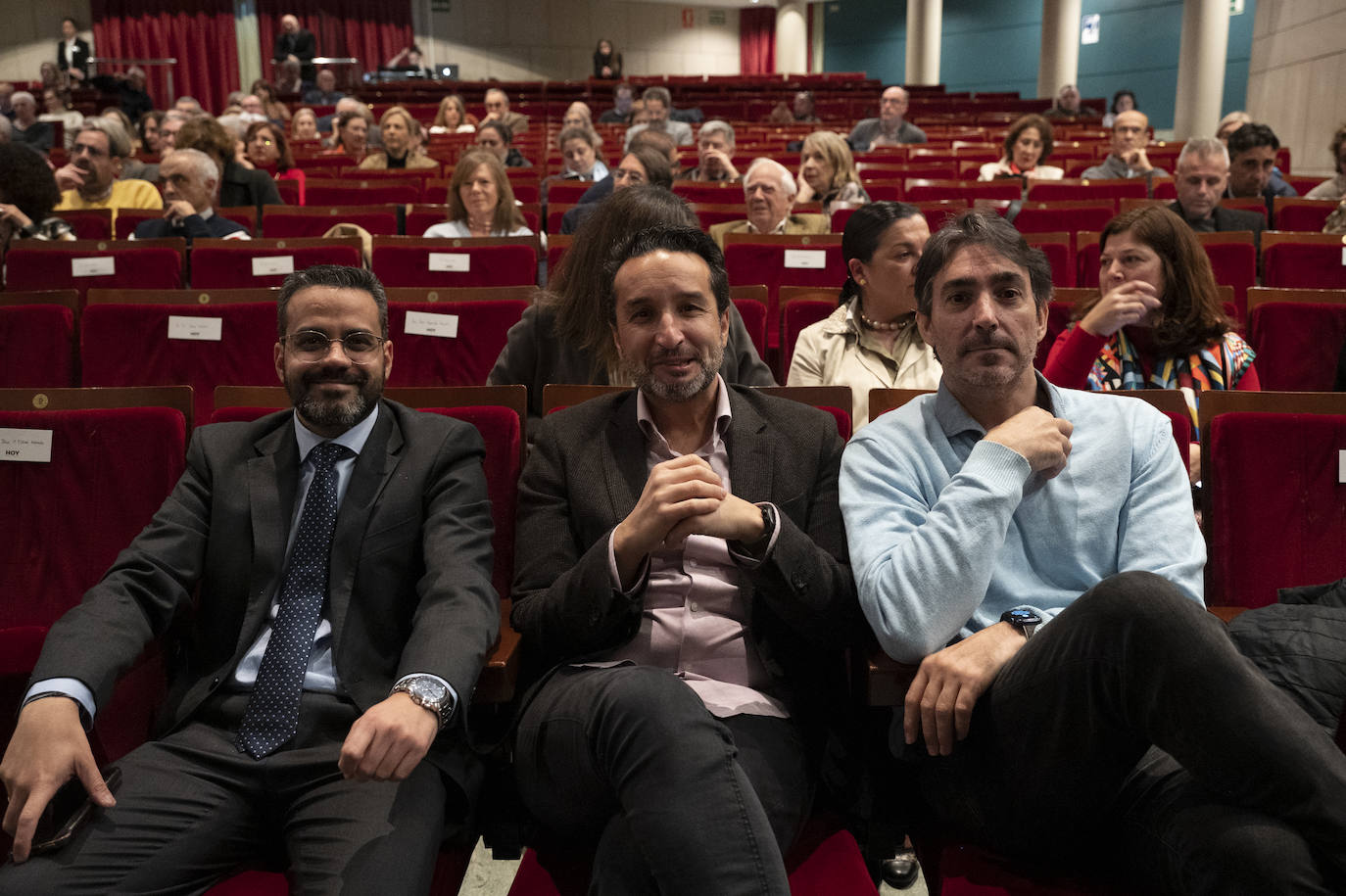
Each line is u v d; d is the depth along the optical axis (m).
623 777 1.22
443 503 1.55
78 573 1.79
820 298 3.31
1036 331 1.54
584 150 6.77
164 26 17.47
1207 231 4.21
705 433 1.63
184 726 1.45
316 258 3.65
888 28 20.80
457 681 1.30
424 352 2.93
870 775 1.51
